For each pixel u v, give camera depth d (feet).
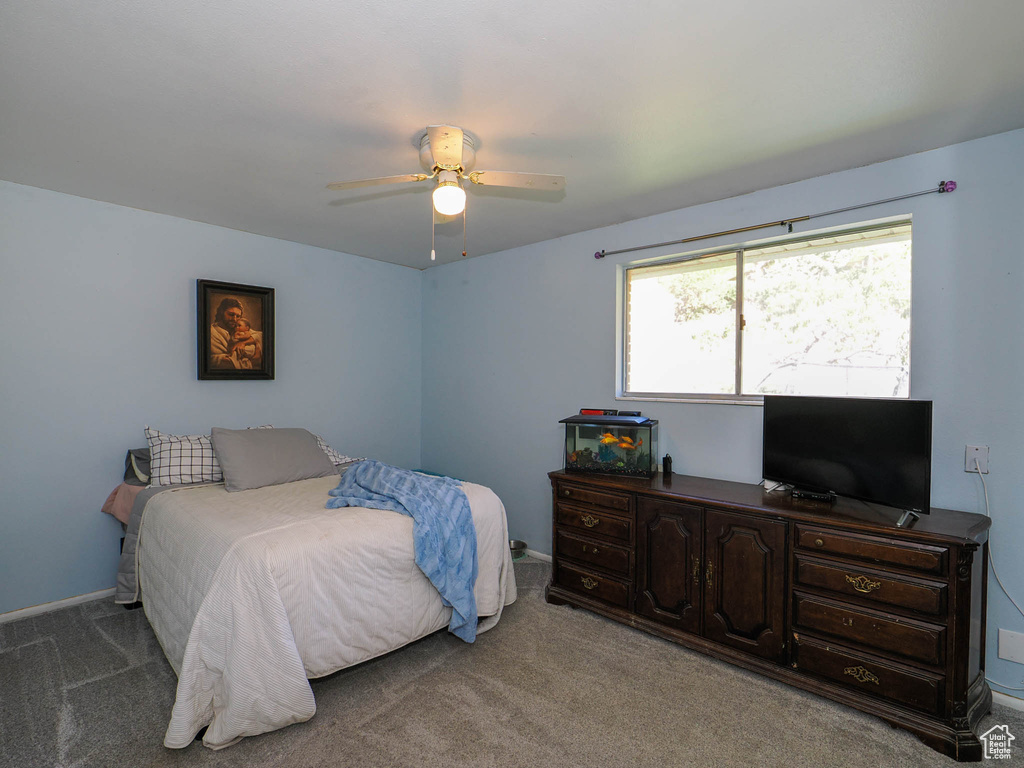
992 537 6.83
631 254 10.59
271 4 4.43
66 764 5.45
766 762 5.62
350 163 7.84
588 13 4.56
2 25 4.66
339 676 7.19
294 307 12.46
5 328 8.69
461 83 5.70
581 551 9.34
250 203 9.66
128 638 8.13
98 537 9.67
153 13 4.53
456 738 5.96
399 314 14.76
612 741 5.92
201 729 5.82
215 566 6.25
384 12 4.54
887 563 6.23
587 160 7.70
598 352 11.17
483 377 13.60
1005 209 6.73
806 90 5.82
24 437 8.89
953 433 7.09
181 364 10.66
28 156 7.61
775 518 7.09
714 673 7.32
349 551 6.73
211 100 6.05
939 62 5.27
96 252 9.57
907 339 7.83
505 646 8.05
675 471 9.99
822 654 6.72
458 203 6.48
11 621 8.70
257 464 9.60
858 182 7.88
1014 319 6.66
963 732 5.73
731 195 9.10
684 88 5.79
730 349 9.61
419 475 9.48
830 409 7.27
